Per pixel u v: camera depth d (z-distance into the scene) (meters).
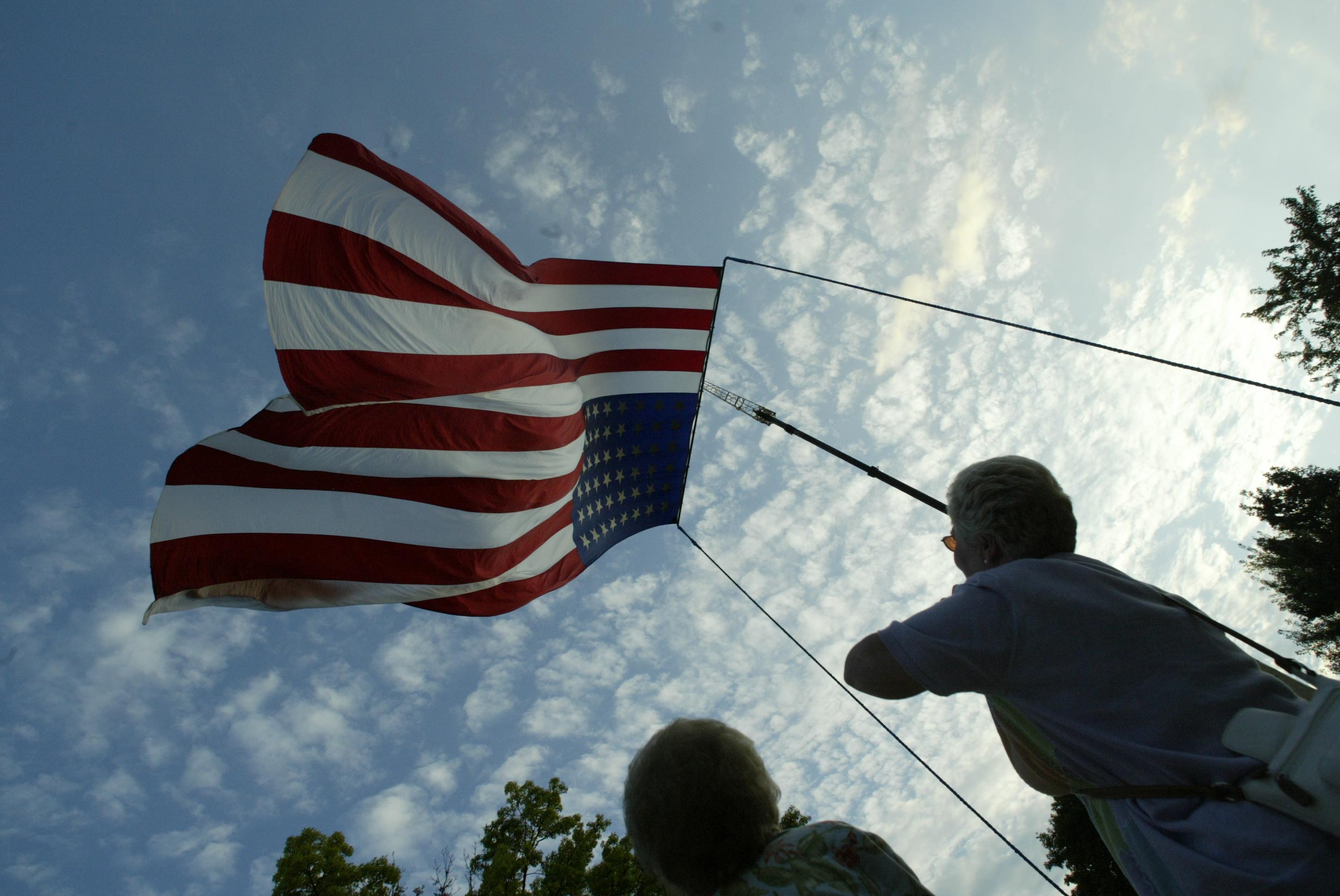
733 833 1.73
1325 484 16.36
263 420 6.87
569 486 8.17
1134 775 1.88
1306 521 16.61
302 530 6.48
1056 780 2.31
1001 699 2.34
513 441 7.51
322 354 6.66
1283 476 17.08
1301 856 1.54
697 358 9.61
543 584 8.23
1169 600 2.14
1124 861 2.11
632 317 9.28
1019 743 2.39
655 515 9.70
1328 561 15.75
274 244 6.75
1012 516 2.34
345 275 6.81
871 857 1.73
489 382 7.42
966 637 2.05
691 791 1.75
